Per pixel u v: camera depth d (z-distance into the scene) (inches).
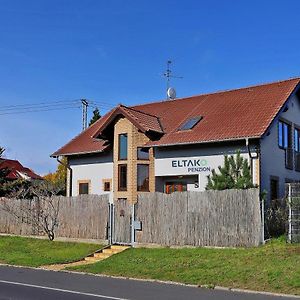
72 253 832.3
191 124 1043.3
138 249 795.4
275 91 1059.9
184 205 786.2
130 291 497.0
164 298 452.1
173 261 671.8
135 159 1065.5
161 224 807.1
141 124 1047.6
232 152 943.0
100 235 889.5
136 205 840.3
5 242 971.3
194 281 555.8
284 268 557.9
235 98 1107.9
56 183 1553.9
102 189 1166.3
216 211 751.7
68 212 946.1
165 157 1035.9
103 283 558.6
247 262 612.4
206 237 756.6
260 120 945.5
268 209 739.4
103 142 1197.7
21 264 745.0
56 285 539.8
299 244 669.3
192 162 994.7
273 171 962.1
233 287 515.5
